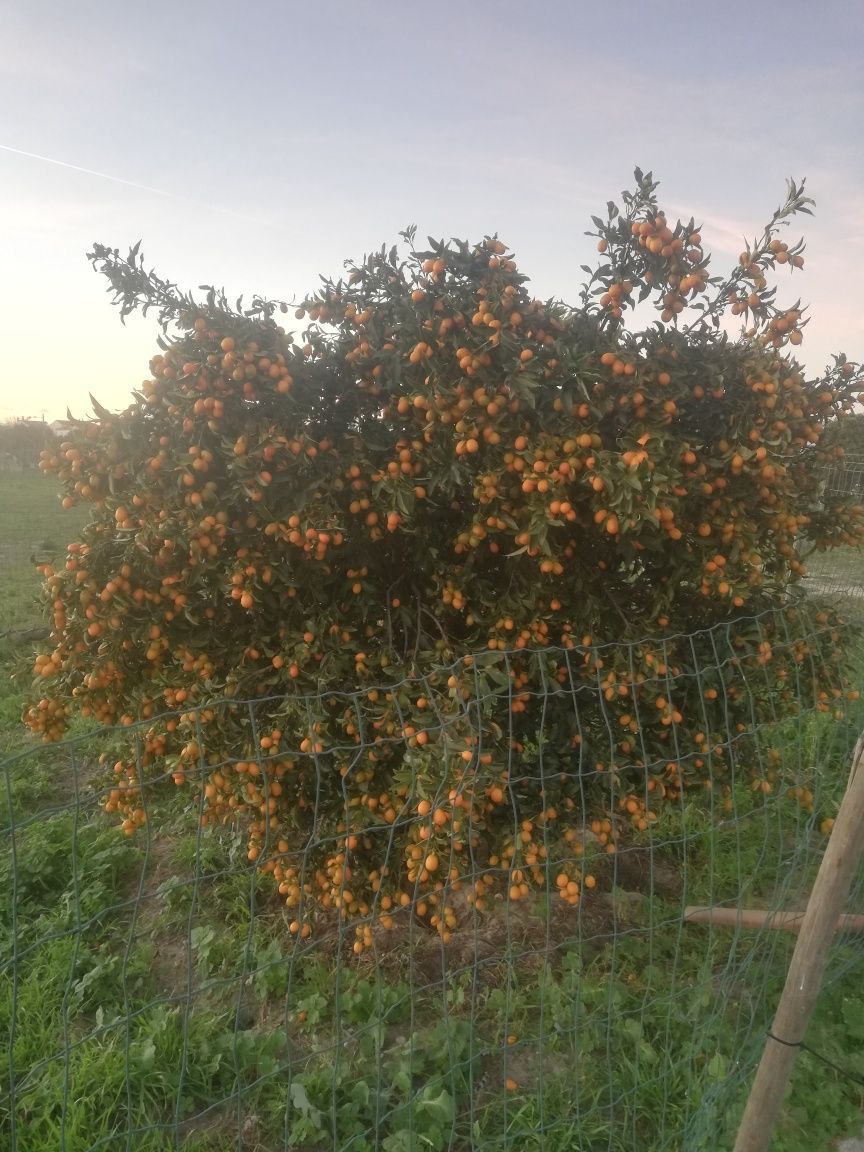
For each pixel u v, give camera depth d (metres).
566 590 3.12
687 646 3.15
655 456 2.62
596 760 3.06
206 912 3.62
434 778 2.45
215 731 2.81
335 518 2.73
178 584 2.74
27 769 5.10
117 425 2.68
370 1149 2.42
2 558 13.97
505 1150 2.38
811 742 4.29
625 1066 2.67
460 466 2.75
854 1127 2.50
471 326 2.76
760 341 2.93
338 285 2.98
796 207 2.80
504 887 3.35
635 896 3.67
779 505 2.96
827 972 3.12
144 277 2.69
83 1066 2.62
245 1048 2.77
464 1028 2.84
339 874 2.87
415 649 2.94
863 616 3.74
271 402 2.76
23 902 3.67
